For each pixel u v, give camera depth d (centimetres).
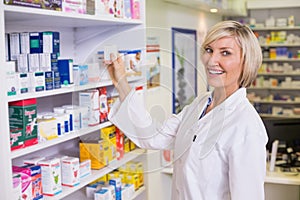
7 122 154
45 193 192
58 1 178
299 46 744
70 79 201
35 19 187
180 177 188
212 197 180
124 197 247
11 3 153
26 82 173
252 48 176
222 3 490
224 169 178
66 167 204
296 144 385
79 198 231
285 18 752
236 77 180
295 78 750
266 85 748
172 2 405
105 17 212
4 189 154
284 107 756
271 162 340
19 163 207
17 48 185
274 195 364
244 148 169
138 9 251
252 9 762
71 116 206
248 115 176
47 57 184
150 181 311
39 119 189
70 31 251
